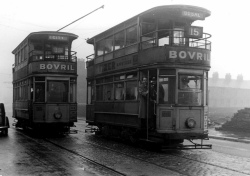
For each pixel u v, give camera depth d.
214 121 28.14
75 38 19.11
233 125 21.45
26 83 19.56
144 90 12.86
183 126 11.94
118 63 15.57
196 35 12.26
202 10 12.39
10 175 8.09
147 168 9.02
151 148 13.01
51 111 17.16
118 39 15.99
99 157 10.77
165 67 12.05
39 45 19.12
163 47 12.08
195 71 12.27
